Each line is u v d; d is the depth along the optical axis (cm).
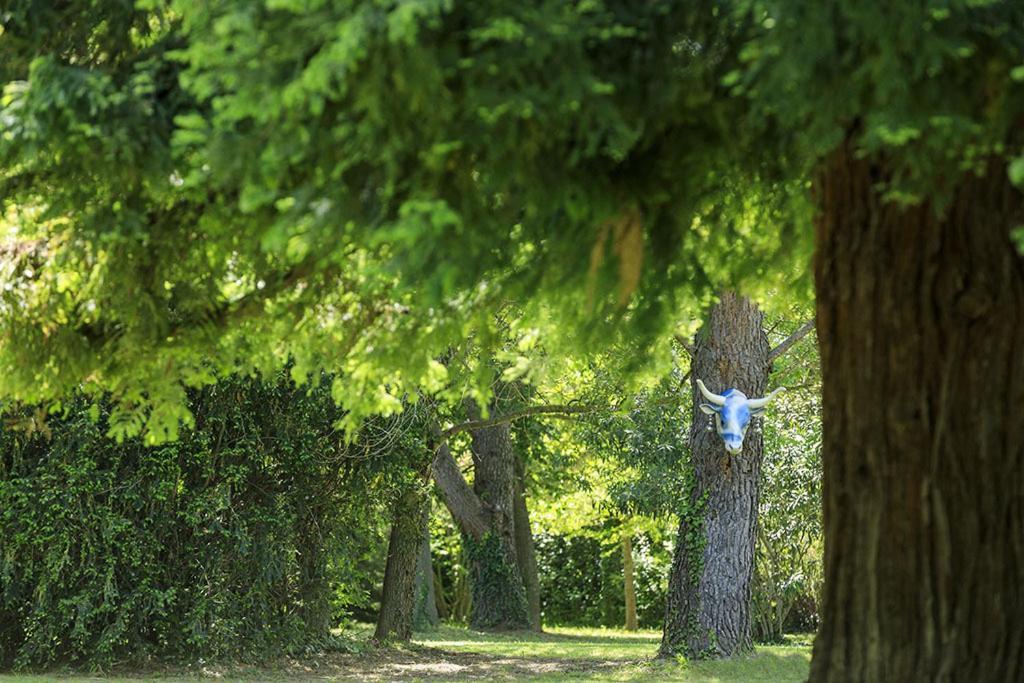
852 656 692
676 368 2653
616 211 619
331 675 2181
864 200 688
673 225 684
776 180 750
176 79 662
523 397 2766
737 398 2025
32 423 1161
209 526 2178
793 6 492
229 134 557
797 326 2691
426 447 2527
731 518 2123
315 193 560
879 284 687
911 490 682
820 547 3297
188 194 681
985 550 676
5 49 739
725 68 571
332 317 927
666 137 636
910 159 557
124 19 735
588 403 2619
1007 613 675
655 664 2117
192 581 2206
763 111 557
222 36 525
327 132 539
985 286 671
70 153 674
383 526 2556
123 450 2139
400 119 527
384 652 2586
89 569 2092
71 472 2058
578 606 5294
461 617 5188
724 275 883
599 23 529
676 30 561
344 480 2384
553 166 582
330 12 491
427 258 573
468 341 1492
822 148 552
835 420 708
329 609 2461
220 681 2033
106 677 2053
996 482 677
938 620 676
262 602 2253
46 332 845
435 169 550
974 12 528
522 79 512
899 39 503
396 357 921
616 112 529
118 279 764
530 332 1109
